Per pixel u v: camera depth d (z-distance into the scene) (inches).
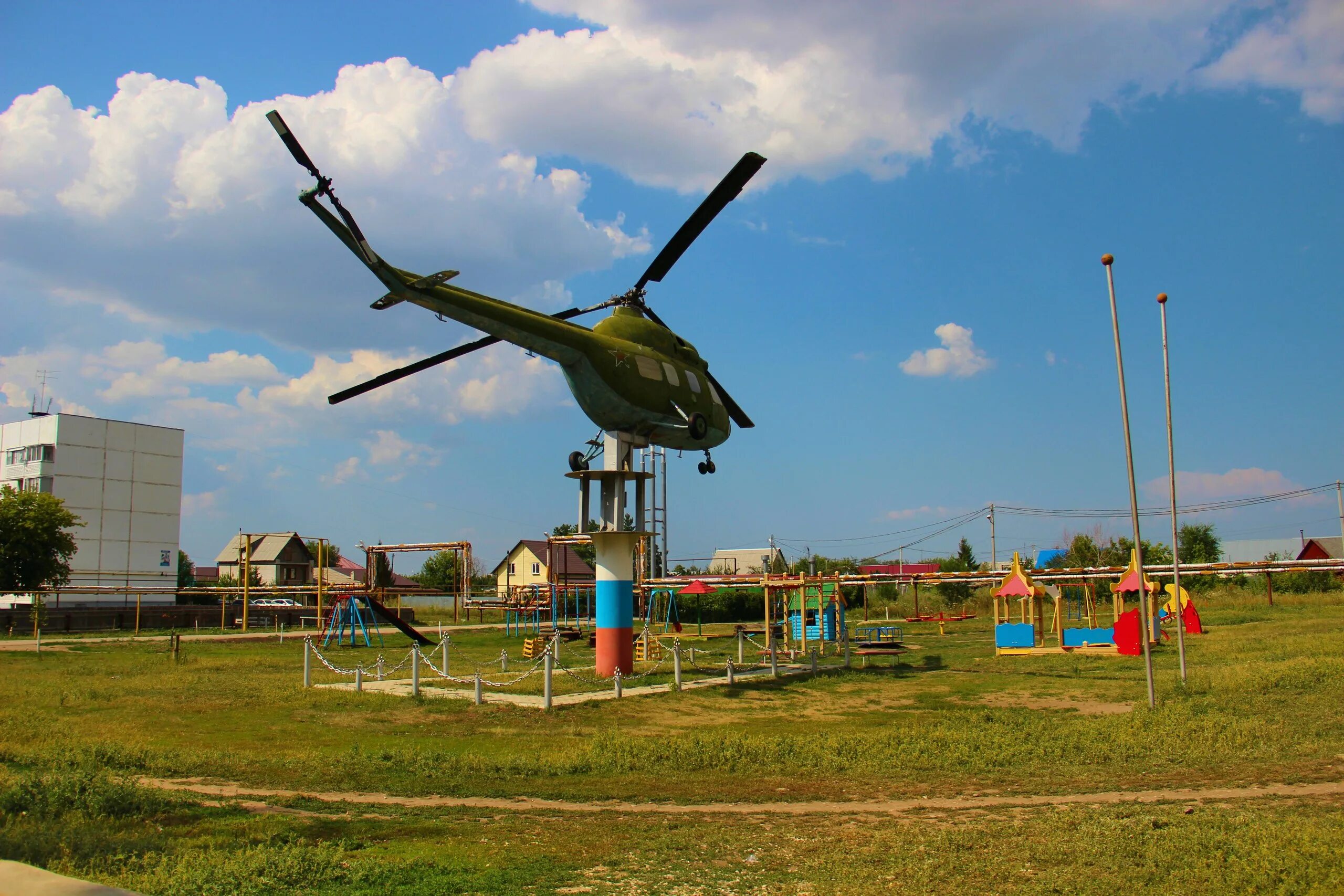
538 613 2224.4
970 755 567.8
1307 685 795.4
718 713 793.6
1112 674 1034.1
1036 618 1807.3
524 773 527.8
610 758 556.1
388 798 469.1
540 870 341.1
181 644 1690.5
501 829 403.2
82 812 401.4
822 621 1486.2
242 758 557.6
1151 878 321.7
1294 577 2576.3
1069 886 314.8
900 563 3371.1
